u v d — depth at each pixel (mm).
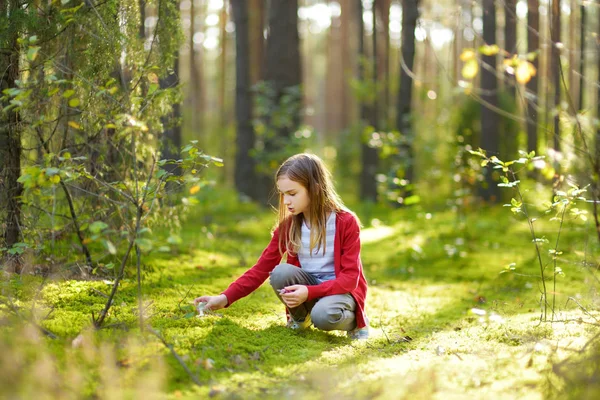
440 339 2893
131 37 3238
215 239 6031
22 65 3211
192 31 11227
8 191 3193
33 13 3033
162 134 3822
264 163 9484
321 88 29547
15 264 3207
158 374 2070
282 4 9992
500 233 6648
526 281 4395
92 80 3064
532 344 2596
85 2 3100
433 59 15492
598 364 2211
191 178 2480
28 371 1969
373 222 8008
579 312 3258
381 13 11648
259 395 2053
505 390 2104
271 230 3209
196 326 2758
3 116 3102
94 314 2775
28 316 2582
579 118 3449
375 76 10633
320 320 2797
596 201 2982
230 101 17672
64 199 3639
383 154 7457
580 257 4469
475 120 8984
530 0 5480
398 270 4973
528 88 6035
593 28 5984
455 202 6750
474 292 4141
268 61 10109
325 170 2998
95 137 3289
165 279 3717
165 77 3447
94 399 1918
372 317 3414
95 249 3932
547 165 3371
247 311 3264
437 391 2094
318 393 2082
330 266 3029
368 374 2312
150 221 3670
